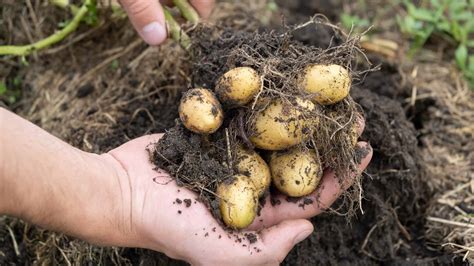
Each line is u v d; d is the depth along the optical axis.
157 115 0.53
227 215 0.39
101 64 0.59
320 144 0.42
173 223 0.38
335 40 0.57
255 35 0.46
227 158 0.41
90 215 0.37
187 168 0.40
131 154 0.42
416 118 0.60
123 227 0.39
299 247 0.47
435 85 0.62
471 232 0.48
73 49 0.61
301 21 0.67
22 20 0.63
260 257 0.39
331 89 0.39
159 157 0.41
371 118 0.50
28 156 0.34
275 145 0.40
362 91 0.54
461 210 0.51
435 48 0.67
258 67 0.41
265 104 0.40
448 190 0.53
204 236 0.38
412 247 0.51
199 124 0.39
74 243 0.49
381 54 0.64
